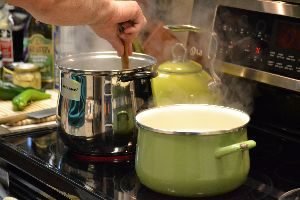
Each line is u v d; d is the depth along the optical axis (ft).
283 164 3.75
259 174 3.57
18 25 6.19
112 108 3.67
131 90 3.71
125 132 3.72
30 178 3.87
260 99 4.42
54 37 5.67
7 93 5.31
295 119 4.22
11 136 4.30
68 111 3.77
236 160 3.13
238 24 4.14
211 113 3.54
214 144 3.04
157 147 3.10
